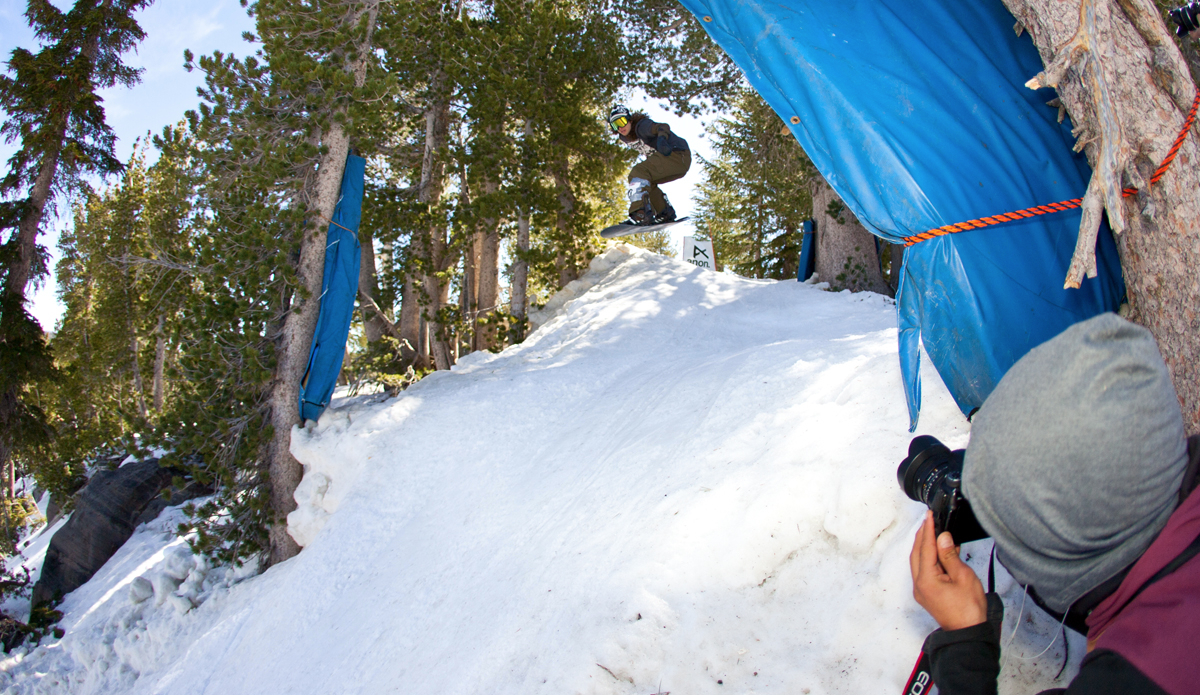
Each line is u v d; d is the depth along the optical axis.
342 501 7.77
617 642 3.26
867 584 2.87
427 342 17.02
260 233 8.38
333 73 8.27
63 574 13.44
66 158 13.53
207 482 8.96
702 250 17.03
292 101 8.77
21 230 13.32
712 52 16.45
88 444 23.86
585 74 16.25
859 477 3.22
